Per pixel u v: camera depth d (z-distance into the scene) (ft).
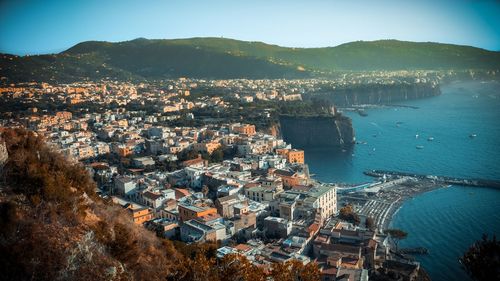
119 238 244.63
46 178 241.55
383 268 502.79
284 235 531.91
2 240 199.93
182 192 647.56
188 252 354.13
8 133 294.46
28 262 196.75
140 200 636.48
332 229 536.83
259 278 248.73
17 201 226.58
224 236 515.09
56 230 219.20
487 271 187.62
